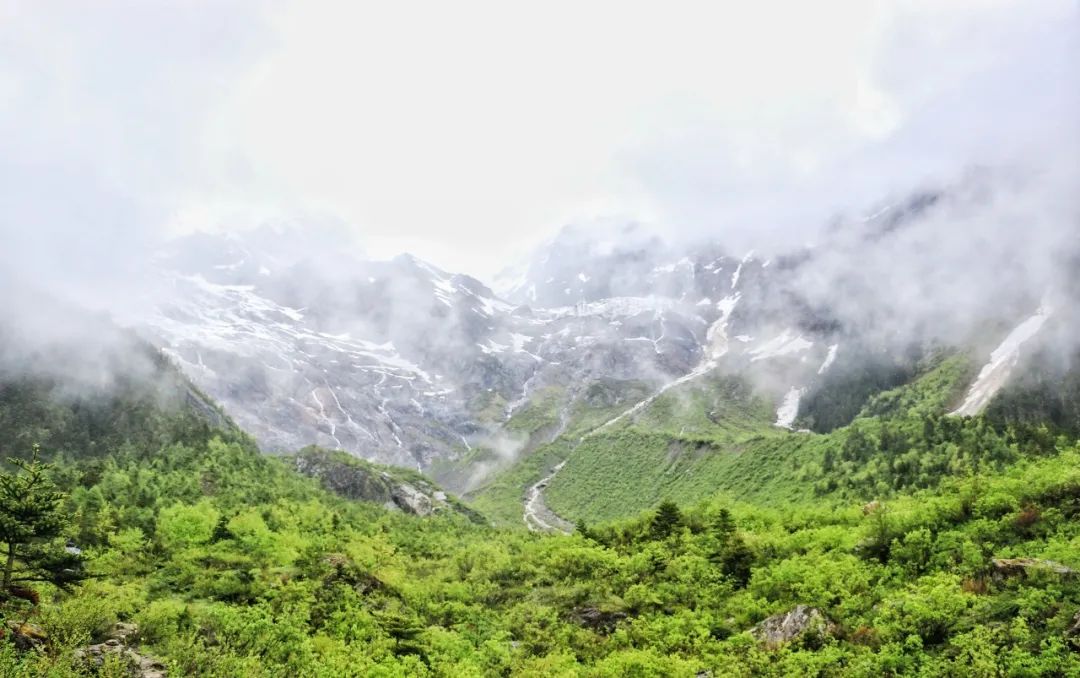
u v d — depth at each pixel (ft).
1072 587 145.38
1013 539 187.21
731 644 174.81
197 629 155.43
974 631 140.26
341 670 161.89
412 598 231.91
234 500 333.42
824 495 411.13
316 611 200.03
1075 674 118.93
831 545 227.40
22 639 123.65
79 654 125.18
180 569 221.66
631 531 301.84
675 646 184.55
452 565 294.05
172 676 130.00
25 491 136.46
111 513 276.41
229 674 139.54
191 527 260.62
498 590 255.70
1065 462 266.16
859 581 188.24
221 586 205.57
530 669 180.34
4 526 129.70
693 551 255.50
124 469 356.38
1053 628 132.98
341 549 269.03
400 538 343.67
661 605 219.20
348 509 387.75
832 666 148.87
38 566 136.98
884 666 142.92
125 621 155.43
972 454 357.82
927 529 199.93
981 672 127.24
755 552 235.20
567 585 247.91
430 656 186.19
